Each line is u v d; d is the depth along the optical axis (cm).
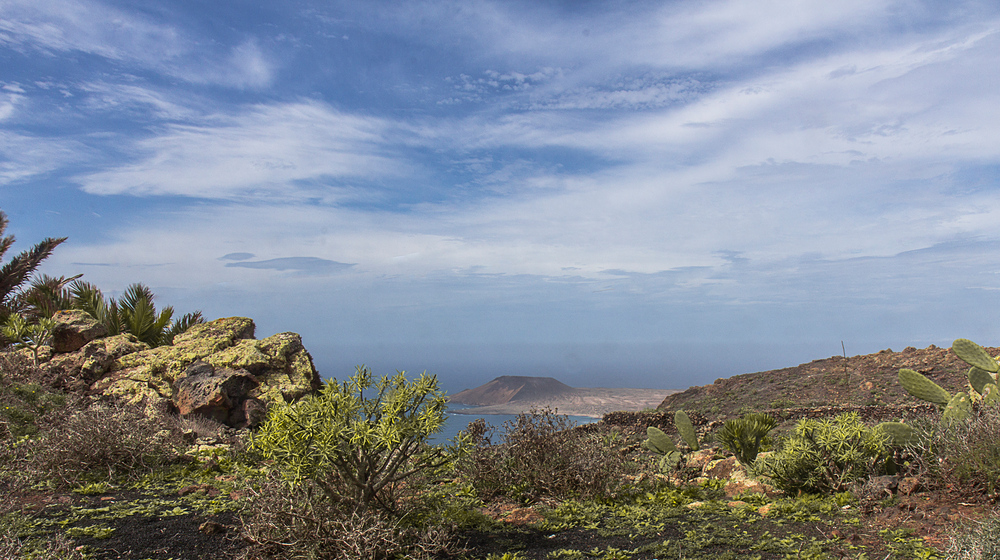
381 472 457
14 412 869
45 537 437
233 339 1212
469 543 459
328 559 398
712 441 1179
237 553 415
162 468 692
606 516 539
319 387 1158
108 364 1151
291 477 414
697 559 402
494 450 630
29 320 1677
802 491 590
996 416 522
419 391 453
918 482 524
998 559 329
